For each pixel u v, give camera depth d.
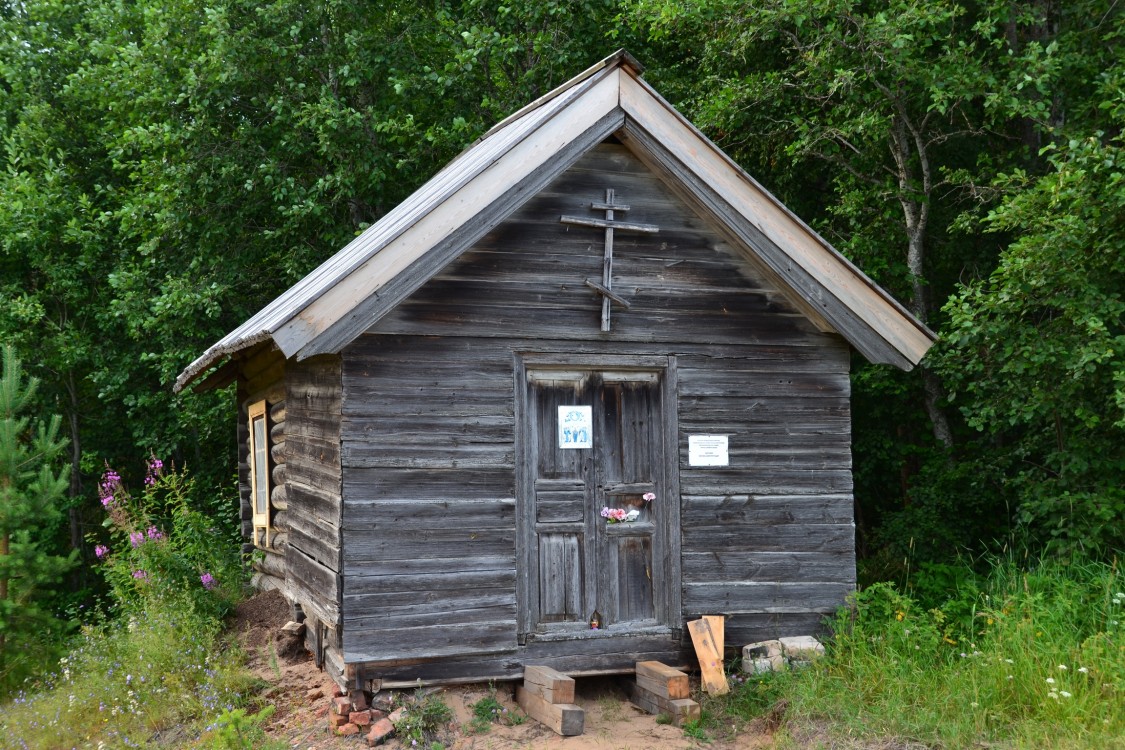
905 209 11.65
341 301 6.27
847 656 7.09
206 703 7.08
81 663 8.54
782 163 13.08
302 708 7.04
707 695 6.99
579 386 7.29
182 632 8.27
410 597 6.61
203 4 14.94
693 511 7.43
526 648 6.91
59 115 18.06
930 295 12.75
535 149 6.77
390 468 6.65
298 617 8.34
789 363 7.74
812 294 7.49
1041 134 11.47
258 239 15.63
